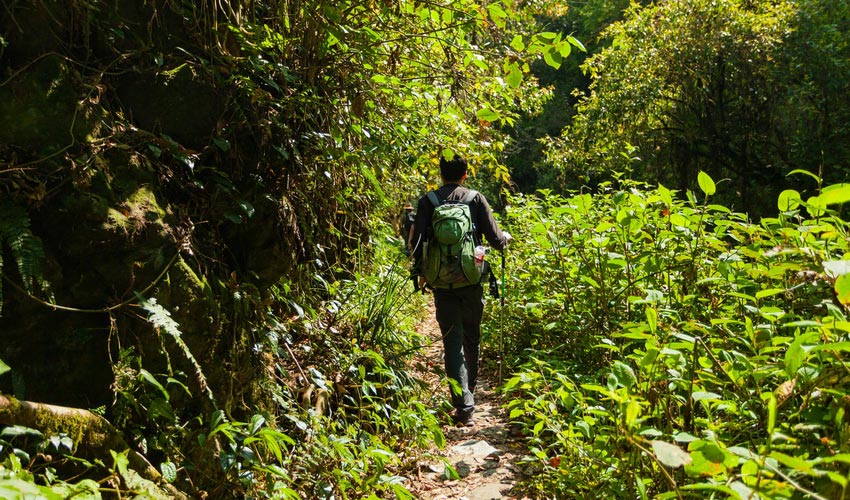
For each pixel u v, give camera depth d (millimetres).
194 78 2797
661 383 2379
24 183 2020
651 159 14656
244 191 2998
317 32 3273
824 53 12367
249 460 2486
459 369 4211
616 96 13891
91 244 2174
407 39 3672
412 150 4539
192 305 2475
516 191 9586
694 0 13234
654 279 3453
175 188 2689
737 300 3109
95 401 2127
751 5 13992
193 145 2814
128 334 2236
